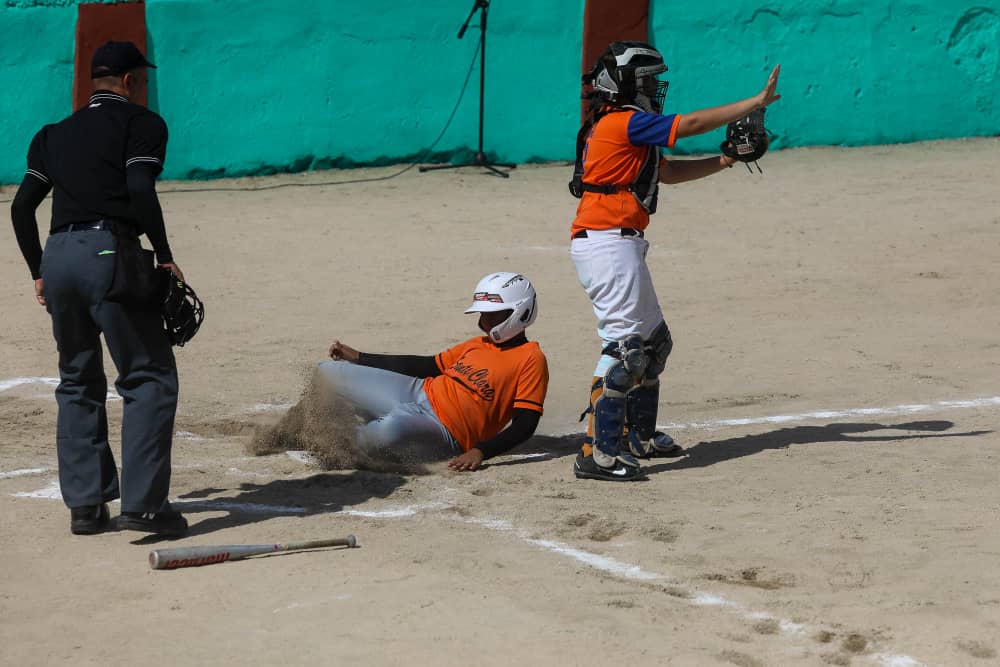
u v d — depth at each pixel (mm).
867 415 27828
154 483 19312
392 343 35562
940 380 30891
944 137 75938
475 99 70188
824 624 16172
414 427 23812
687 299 41469
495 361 24406
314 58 67688
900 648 15422
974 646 15398
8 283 43906
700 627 16125
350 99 68625
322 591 17391
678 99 71875
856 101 74438
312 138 68500
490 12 69188
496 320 24438
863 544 19188
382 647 15461
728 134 23234
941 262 46562
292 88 67750
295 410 25422
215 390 30469
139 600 17141
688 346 35031
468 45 69500
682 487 22609
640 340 23000
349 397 24797
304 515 21125
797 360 33250
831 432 26406
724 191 63375
